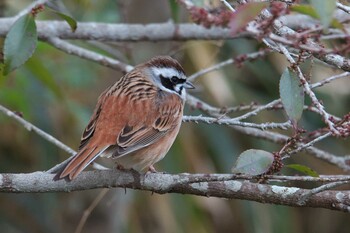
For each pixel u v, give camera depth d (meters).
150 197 13.35
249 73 14.02
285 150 7.39
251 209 13.34
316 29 6.64
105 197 13.55
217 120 8.59
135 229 13.45
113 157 8.11
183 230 13.21
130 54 11.96
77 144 13.16
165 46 13.48
